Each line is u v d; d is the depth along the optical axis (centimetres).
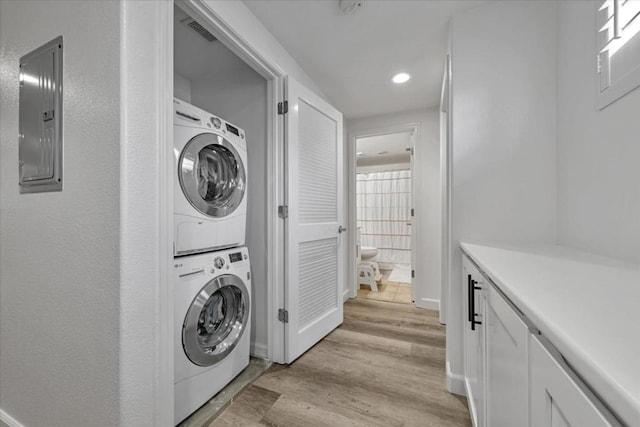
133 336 92
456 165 155
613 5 92
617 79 91
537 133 143
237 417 137
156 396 98
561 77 135
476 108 152
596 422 30
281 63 189
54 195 105
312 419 135
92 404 95
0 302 123
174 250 134
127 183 90
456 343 156
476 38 153
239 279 166
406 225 554
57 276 104
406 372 176
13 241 119
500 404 74
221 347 156
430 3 151
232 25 142
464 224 154
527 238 144
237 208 172
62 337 103
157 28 100
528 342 53
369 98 276
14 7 120
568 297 50
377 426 131
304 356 197
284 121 189
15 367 118
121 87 90
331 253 241
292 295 191
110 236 91
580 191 116
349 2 147
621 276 67
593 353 30
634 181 83
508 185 147
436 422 133
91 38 96
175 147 136
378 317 276
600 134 102
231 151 168
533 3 145
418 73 227
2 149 124
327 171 235
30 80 113
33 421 112
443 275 259
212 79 220
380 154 511
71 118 100
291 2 150
